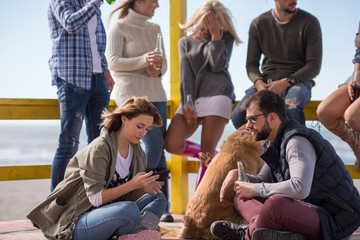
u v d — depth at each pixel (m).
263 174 6.98
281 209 5.84
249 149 7.54
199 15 10.45
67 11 8.58
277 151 6.31
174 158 11.55
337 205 6.25
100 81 9.33
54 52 8.94
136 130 6.60
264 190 6.04
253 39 10.55
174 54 11.64
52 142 61.72
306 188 5.72
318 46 9.84
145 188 6.68
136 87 9.86
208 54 10.21
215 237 7.16
